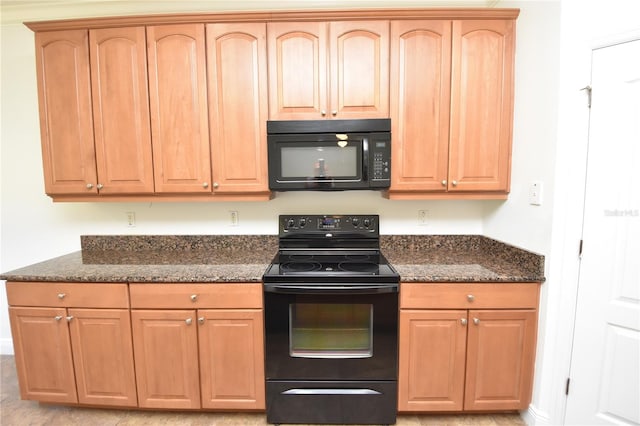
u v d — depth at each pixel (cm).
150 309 161
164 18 171
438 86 174
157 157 179
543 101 152
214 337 161
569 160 142
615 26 130
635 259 133
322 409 163
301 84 174
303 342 164
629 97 130
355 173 174
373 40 172
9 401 185
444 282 157
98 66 176
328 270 166
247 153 178
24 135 216
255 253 207
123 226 219
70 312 163
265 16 170
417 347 160
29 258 224
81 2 205
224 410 174
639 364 135
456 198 183
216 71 174
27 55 211
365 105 175
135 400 167
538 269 154
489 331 158
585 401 147
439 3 199
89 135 179
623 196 134
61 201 188
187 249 217
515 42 171
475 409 163
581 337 146
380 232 215
